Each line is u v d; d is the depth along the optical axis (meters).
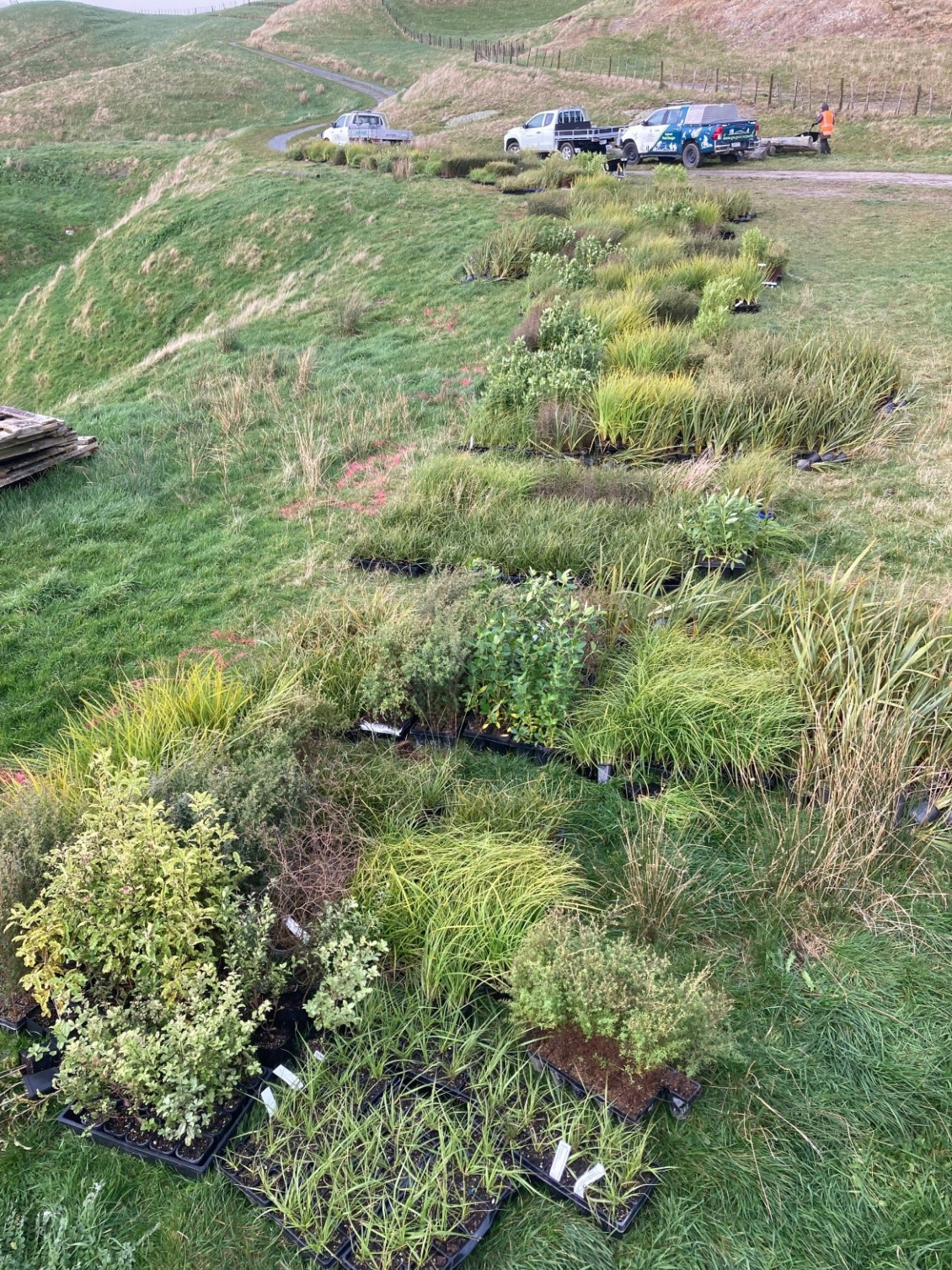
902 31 36.84
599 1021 2.92
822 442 7.91
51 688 5.66
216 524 7.90
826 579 5.80
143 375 13.48
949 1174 2.73
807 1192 2.71
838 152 26.11
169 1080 2.80
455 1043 3.13
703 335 10.00
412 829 3.96
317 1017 3.13
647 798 4.23
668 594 5.59
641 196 18.00
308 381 11.30
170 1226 2.69
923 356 9.82
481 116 38.12
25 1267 2.61
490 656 4.72
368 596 6.06
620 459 7.97
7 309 26.91
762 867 3.81
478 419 8.91
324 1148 2.82
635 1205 2.66
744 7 43.28
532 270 13.95
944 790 4.09
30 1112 3.06
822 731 4.19
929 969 3.37
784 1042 3.14
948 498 6.89
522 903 3.50
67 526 7.85
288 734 4.39
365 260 17.34
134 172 36.81
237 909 3.34
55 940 3.24
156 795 3.83
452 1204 2.66
